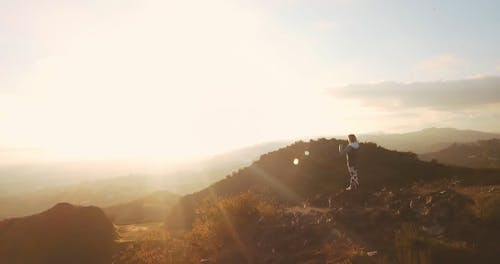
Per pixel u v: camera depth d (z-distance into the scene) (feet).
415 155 99.71
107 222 160.45
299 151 112.37
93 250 135.33
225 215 50.88
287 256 37.68
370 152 98.27
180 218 126.62
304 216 44.34
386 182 79.25
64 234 144.77
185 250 47.96
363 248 33.96
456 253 29.76
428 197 40.55
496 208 34.50
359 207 45.34
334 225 40.04
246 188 107.24
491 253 29.45
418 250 30.42
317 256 35.42
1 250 136.05
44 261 129.70
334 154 104.58
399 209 39.68
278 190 91.81
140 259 49.85
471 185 59.16
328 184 85.30
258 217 49.21
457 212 36.47
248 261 39.86
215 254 44.01
